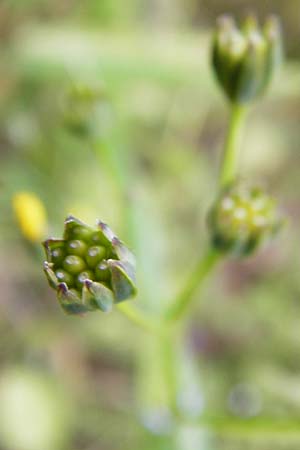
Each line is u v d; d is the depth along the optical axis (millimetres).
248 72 101
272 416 101
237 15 148
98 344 131
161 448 110
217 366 131
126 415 126
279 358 131
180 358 107
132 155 133
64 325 132
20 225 100
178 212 136
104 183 129
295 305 134
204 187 138
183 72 131
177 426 105
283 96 130
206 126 145
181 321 106
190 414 104
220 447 125
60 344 132
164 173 137
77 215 120
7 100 134
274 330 132
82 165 130
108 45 130
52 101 133
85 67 130
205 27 145
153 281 110
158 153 137
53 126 132
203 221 136
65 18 137
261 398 112
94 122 112
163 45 130
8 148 132
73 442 127
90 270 86
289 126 144
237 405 124
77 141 131
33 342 132
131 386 133
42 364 131
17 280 133
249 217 99
